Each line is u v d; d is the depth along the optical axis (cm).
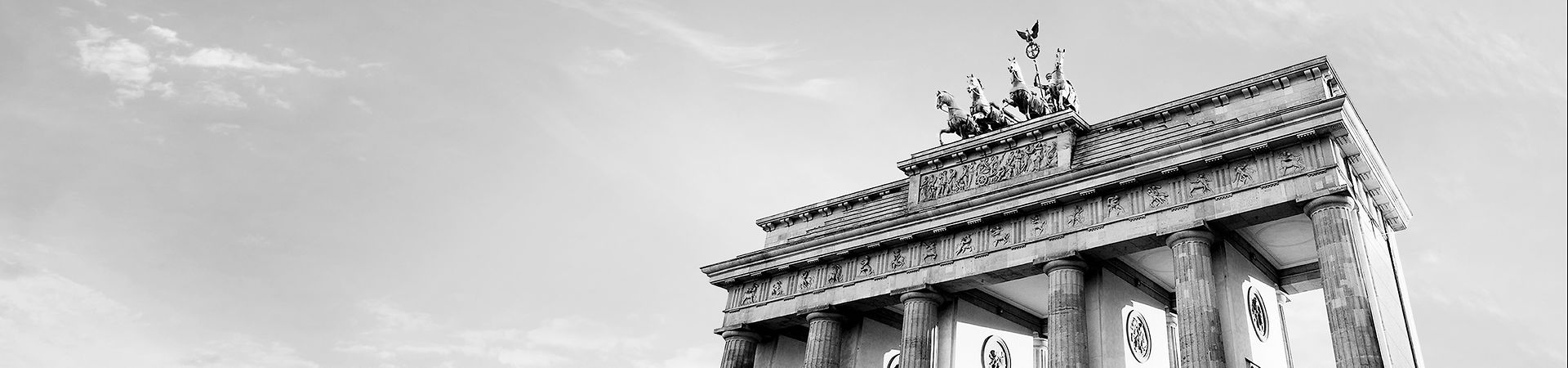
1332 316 4722
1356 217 5078
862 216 7575
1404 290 5766
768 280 7581
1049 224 6047
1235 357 5166
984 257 6231
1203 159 5491
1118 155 6138
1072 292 5712
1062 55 7238
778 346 7562
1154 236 5541
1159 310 6738
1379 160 5788
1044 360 7500
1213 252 5547
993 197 6300
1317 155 5188
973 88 7369
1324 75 5719
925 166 7125
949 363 6359
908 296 6462
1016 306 7262
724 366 7425
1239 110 5878
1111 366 5678
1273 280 6384
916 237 6625
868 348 7131
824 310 6944
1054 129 6469
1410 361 5297
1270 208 5197
